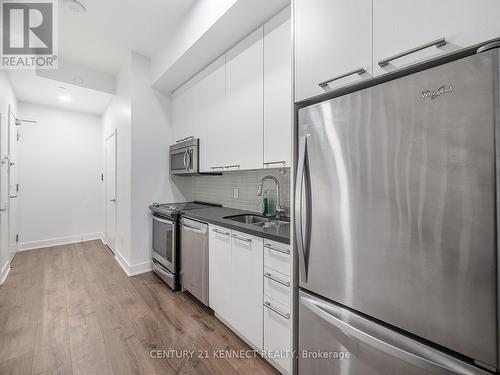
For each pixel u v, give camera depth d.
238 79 2.05
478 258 0.68
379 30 0.90
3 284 2.68
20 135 3.85
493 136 0.65
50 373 1.45
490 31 0.66
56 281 2.77
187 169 2.72
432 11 0.77
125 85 3.13
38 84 3.25
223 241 1.87
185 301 2.32
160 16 2.29
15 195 3.49
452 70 0.72
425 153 0.78
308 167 1.15
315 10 1.14
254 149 1.88
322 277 1.11
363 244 0.95
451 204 0.73
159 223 2.85
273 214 2.16
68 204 4.40
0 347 1.67
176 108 3.15
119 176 3.43
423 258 0.79
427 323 0.79
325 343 1.11
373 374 0.93
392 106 0.85
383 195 0.88
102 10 2.20
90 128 4.62
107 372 1.46
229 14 1.72
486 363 0.68
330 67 1.07
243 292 1.67
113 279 2.83
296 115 1.26
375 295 0.92
